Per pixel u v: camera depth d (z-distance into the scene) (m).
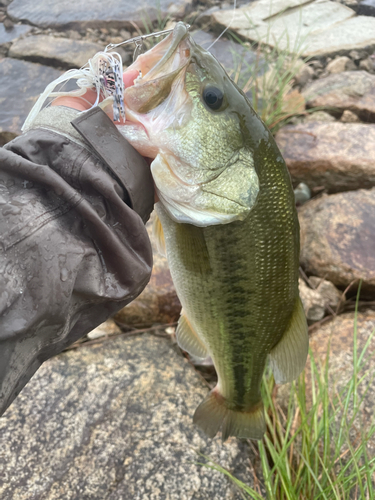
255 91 0.91
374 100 0.91
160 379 0.56
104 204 0.24
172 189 0.28
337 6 1.19
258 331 0.38
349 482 0.46
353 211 0.71
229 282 0.34
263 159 0.31
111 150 0.24
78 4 1.11
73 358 0.57
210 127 0.28
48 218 0.22
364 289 0.66
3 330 0.20
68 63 0.96
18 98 0.88
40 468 0.47
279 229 0.33
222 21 1.08
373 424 0.47
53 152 0.24
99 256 0.24
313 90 0.94
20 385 0.23
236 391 0.42
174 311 0.63
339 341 0.59
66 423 0.51
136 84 0.27
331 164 0.77
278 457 0.46
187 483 0.47
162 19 1.09
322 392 0.49
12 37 1.04
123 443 0.49
